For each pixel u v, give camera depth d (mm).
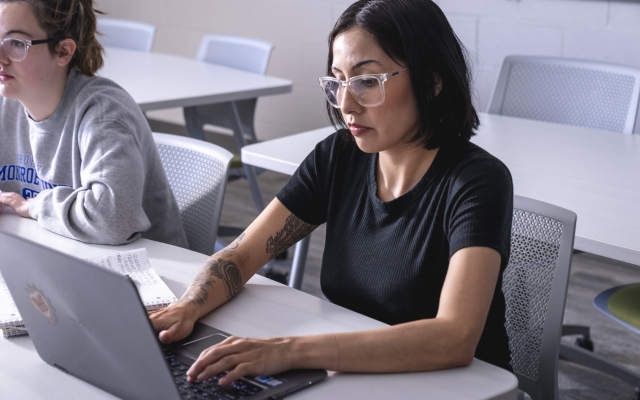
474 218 1138
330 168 1382
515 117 2639
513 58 2703
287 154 2074
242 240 1389
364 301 1278
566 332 2385
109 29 3996
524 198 1433
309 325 1198
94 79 1711
